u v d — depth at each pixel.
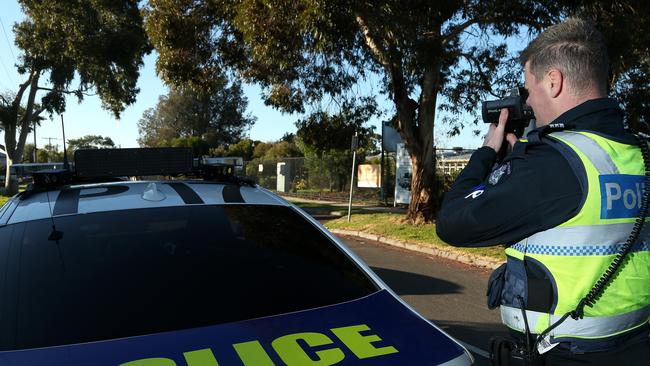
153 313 2.09
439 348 1.93
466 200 1.74
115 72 27.25
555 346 1.65
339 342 1.90
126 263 2.35
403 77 11.59
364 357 1.81
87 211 2.65
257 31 9.47
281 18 9.20
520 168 1.63
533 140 1.68
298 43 9.87
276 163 29.41
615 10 8.75
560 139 1.63
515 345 1.77
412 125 12.12
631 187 1.60
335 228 13.62
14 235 2.46
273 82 12.95
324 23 8.30
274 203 3.01
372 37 10.45
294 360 1.77
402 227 12.07
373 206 18.77
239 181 3.29
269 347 1.84
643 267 1.63
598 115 1.69
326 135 13.77
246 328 1.99
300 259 2.55
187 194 2.91
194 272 2.36
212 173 3.43
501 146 1.92
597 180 1.56
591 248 1.57
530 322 1.68
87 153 3.15
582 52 1.68
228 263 2.44
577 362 1.65
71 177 3.21
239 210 2.84
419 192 12.43
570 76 1.70
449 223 1.77
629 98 10.23
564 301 1.60
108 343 1.88
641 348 1.69
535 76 1.80
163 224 2.61
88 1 24.61
